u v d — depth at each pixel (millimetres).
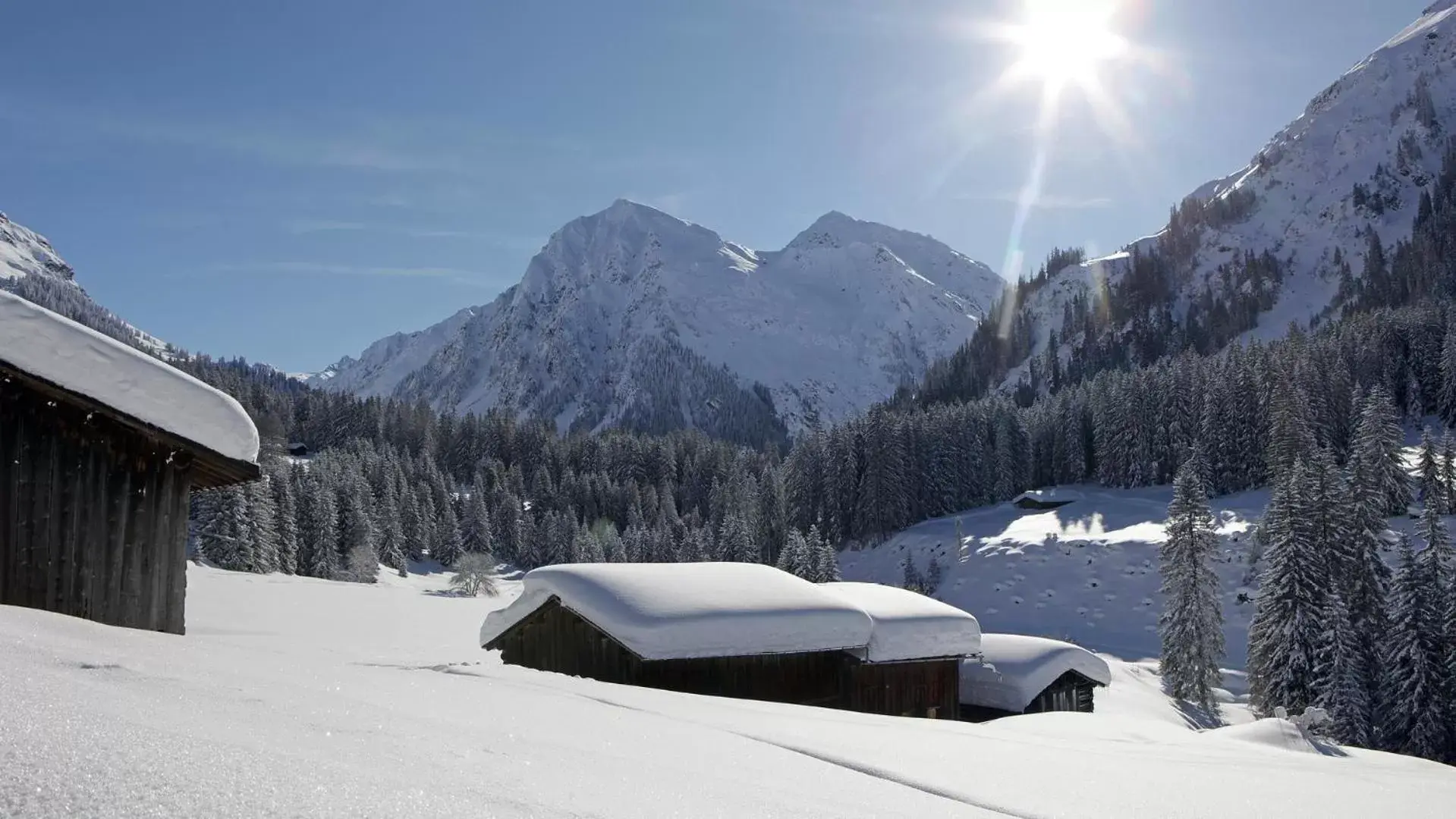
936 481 100625
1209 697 41688
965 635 17562
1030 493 100062
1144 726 13828
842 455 99688
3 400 7688
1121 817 4273
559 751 3594
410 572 94938
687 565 16312
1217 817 4547
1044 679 22672
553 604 15289
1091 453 105938
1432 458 67312
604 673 14375
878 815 3316
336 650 9523
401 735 3271
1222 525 74562
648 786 3061
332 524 80812
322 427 151125
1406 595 34500
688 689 14312
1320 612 35312
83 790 1854
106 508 7984
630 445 146625
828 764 4703
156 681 3570
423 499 103750
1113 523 84938
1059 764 5820
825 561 68438
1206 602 41750
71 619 5332
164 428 8000
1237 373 88938
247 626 36344
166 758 2186
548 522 104500
